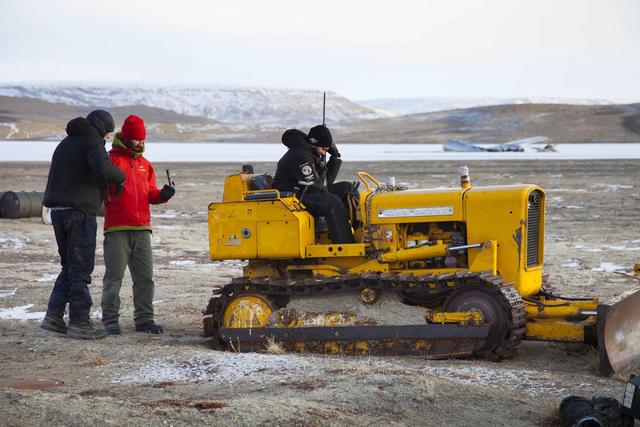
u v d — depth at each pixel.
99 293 14.04
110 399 6.50
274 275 10.10
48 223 24.84
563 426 6.44
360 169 50.03
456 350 8.95
